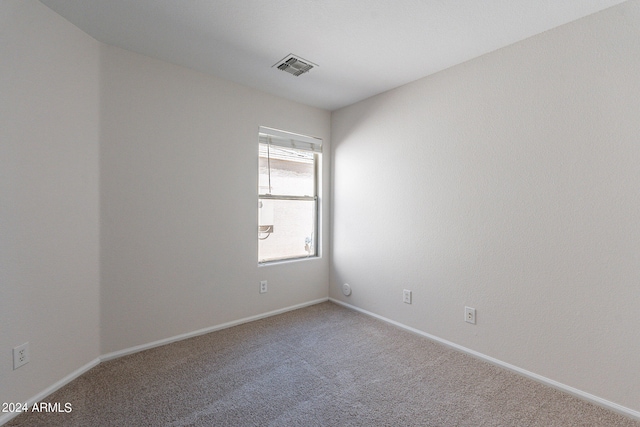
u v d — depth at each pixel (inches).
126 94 82.9
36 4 62.8
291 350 88.6
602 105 63.6
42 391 64.7
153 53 85.2
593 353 65.2
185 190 94.1
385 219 111.3
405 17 68.2
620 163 61.4
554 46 70.4
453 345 90.4
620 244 61.6
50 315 66.5
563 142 69.1
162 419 58.9
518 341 76.9
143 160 86.0
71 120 71.0
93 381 71.2
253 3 64.0
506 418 60.3
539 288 73.2
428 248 97.0
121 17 68.8
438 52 82.9
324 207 134.6
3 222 57.6
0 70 56.6
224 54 85.9
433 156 95.6
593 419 60.1
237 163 105.9
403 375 75.8
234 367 78.6
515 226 77.1
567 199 68.6
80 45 73.3
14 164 59.3
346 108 127.9
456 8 64.6
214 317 101.7
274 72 96.9
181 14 67.8
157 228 89.0
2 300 57.5
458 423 58.8
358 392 68.5
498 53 80.4
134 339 85.4
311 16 68.3
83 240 74.4
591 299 65.4
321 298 135.0
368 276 118.1
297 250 129.6
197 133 96.3
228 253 104.5
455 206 89.8
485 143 82.9
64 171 69.4
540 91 72.6
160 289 89.9
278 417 60.1
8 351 58.4
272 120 115.1
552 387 70.8
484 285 83.4
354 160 124.0
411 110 102.2
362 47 81.3
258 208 113.3
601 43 63.6
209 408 62.5
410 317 102.7
